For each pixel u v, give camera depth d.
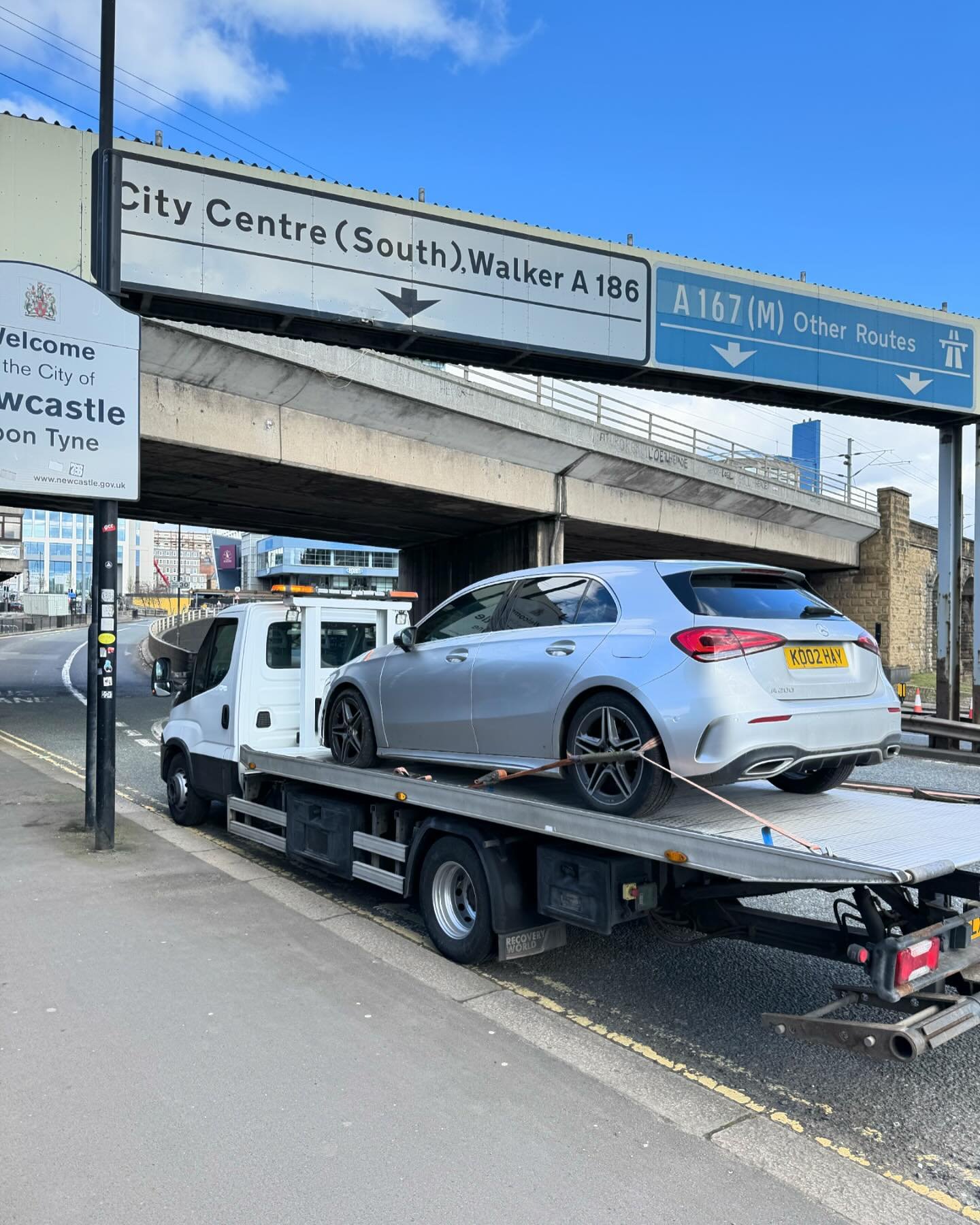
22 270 7.21
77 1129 3.18
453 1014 4.26
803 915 5.99
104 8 7.59
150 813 9.03
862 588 38.97
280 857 7.36
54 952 4.89
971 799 4.68
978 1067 3.98
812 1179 3.02
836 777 4.91
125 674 31.00
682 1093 3.62
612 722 4.43
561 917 4.43
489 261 11.71
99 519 7.51
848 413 15.32
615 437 24.80
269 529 29.55
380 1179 2.92
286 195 10.59
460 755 5.48
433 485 21.41
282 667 7.68
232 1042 3.88
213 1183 2.88
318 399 18.42
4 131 10.04
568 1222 2.72
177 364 16.14
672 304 12.92
